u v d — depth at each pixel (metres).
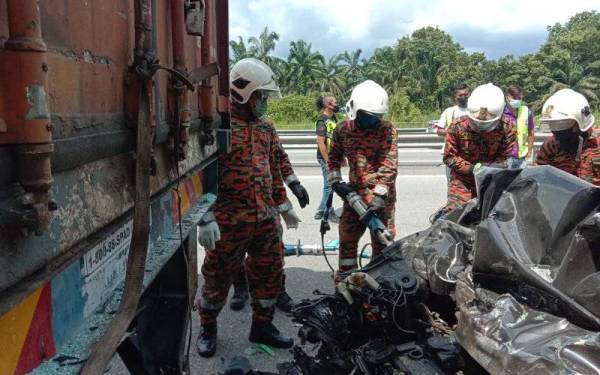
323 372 2.42
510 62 63.75
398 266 2.67
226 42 2.83
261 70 3.32
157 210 1.90
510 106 7.11
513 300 2.02
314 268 5.29
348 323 2.54
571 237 2.15
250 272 3.61
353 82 56.25
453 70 61.88
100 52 1.30
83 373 1.06
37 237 1.01
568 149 4.17
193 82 1.89
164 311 2.60
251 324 4.00
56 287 1.19
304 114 38.72
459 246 2.62
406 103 44.91
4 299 0.92
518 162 6.32
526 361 1.76
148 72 1.44
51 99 1.05
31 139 0.93
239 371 2.55
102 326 1.33
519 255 2.16
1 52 0.91
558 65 58.41
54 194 1.08
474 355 1.95
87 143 1.19
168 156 1.87
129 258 1.28
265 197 3.42
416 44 64.88
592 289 1.85
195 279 2.80
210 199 2.78
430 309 2.59
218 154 2.95
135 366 2.56
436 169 12.10
